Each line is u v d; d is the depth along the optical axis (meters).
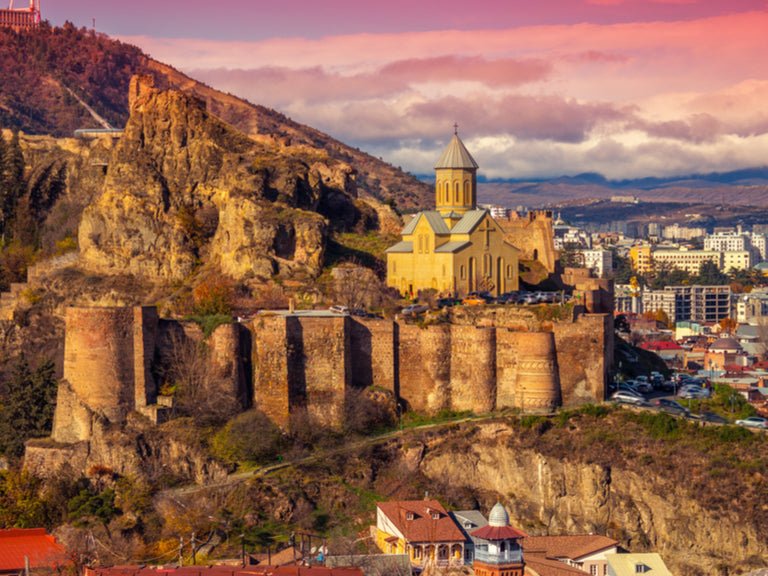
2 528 196.50
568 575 175.00
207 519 194.62
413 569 171.50
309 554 176.62
